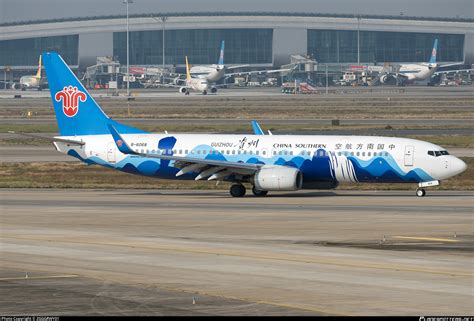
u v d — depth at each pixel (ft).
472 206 538.47
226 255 356.59
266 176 608.19
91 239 404.57
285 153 627.05
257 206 548.72
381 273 313.73
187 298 269.03
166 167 646.33
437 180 608.60
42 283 294.87
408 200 579.07
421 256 353.10
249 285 291.38
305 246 381.19
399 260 343.05
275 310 251.80
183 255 356.79
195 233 425.28
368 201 574.97
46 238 407.85
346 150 618.03
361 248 374.84
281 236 412.77
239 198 608.60
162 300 265.95
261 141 635.66
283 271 318.45
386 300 266.57
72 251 368.07
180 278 304.91
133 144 654.12
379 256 353.10
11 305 258.16
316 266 329.11
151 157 625.82
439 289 284.20
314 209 527.40
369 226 445.78
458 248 373.81
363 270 320.50
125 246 382.22
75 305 258.57
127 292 278.87
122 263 337.52
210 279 302.66
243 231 431.43
